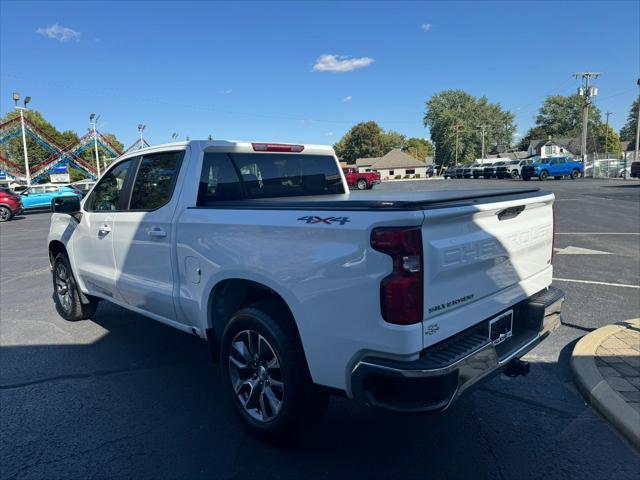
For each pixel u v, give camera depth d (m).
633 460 2.97
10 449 3.17
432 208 2.44
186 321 3.78
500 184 34.81
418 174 98.44
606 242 10.34
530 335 3.21
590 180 38.69
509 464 2.94
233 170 4.02
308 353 2.78
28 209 27.03
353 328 2.53
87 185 37.34
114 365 4.51
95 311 5.87
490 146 103.75
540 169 39.94
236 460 3.02
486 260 2.80
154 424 3.46
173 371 4.37
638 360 4.13
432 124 102.81
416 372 2.35
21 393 3.96
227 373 3.35
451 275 2.57
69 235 5.32
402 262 2.35
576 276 7.38
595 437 3.22
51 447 3.19
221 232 3.25
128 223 4.22
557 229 12.43
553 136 111.44
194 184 3.72
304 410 2.94
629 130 117.88
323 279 2.63
